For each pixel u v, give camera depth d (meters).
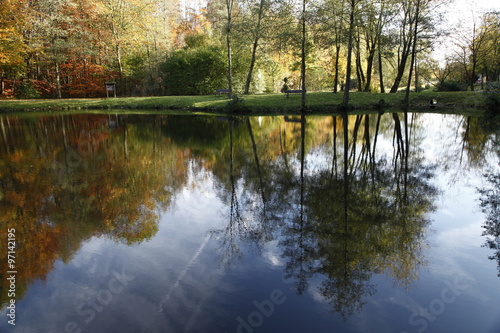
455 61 36.47
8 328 2.64
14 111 23.73
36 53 28.84
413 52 21.66
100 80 34.28
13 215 4.97
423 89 41.28
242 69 32.78
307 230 4.45
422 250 3.91
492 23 28.81
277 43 23.00
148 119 18.06
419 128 13.94
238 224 4.67
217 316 2.74
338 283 3.22
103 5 30.08
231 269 3.48
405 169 7.66
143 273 3.42
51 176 7.06
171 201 5.59
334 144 10.74
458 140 11.27
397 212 5.06
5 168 7.69
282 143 10.98
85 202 5.50
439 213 5.04
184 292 3.09
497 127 13.98
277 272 3.42
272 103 21.25
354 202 5.48
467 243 4.07
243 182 6.68
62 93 35.03
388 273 3.41
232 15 26.50
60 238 4.24
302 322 2.67
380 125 14.78
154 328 2.61
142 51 35.09
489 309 2.86
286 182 6.65
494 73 38.25
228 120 17.33
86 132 13.35
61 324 2.68
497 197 5.75
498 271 3.45
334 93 24.61
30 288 3.18
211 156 9.07
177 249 3.94
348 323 2.67
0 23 25.11
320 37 20.06
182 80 33.00
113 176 7.04
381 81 28.31
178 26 42.94
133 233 4.39
